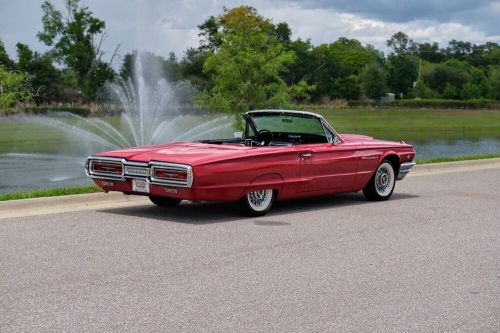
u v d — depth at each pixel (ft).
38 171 66.18
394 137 142.82
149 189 28.76
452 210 33.09
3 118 161.27
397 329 16.03
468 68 347.77
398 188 41.09
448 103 263.90
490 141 132.57
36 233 25.75
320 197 37.17
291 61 79.10
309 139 34.06
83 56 220.02
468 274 21.06
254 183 29.37
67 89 213.05
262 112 34.17
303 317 16.74
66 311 16.84
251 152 29.25
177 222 28.60
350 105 262.06
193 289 18.89
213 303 17.69
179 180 27.48
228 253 23.17
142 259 22.11
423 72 324.80
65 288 18.75
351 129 170.91
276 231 27.12
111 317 16.47
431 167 51.70
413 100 269.03
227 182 28.32
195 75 223.30
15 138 115.55
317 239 25.77
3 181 57.93
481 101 264.11
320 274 20.72
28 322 16.03
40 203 31.37
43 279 19.60
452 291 19.19
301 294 18.62
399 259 22.85
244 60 76.79
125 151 30.81
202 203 33.91
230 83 80.12
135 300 17.80
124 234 25.94
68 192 33.63
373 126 186.19
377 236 26.53
